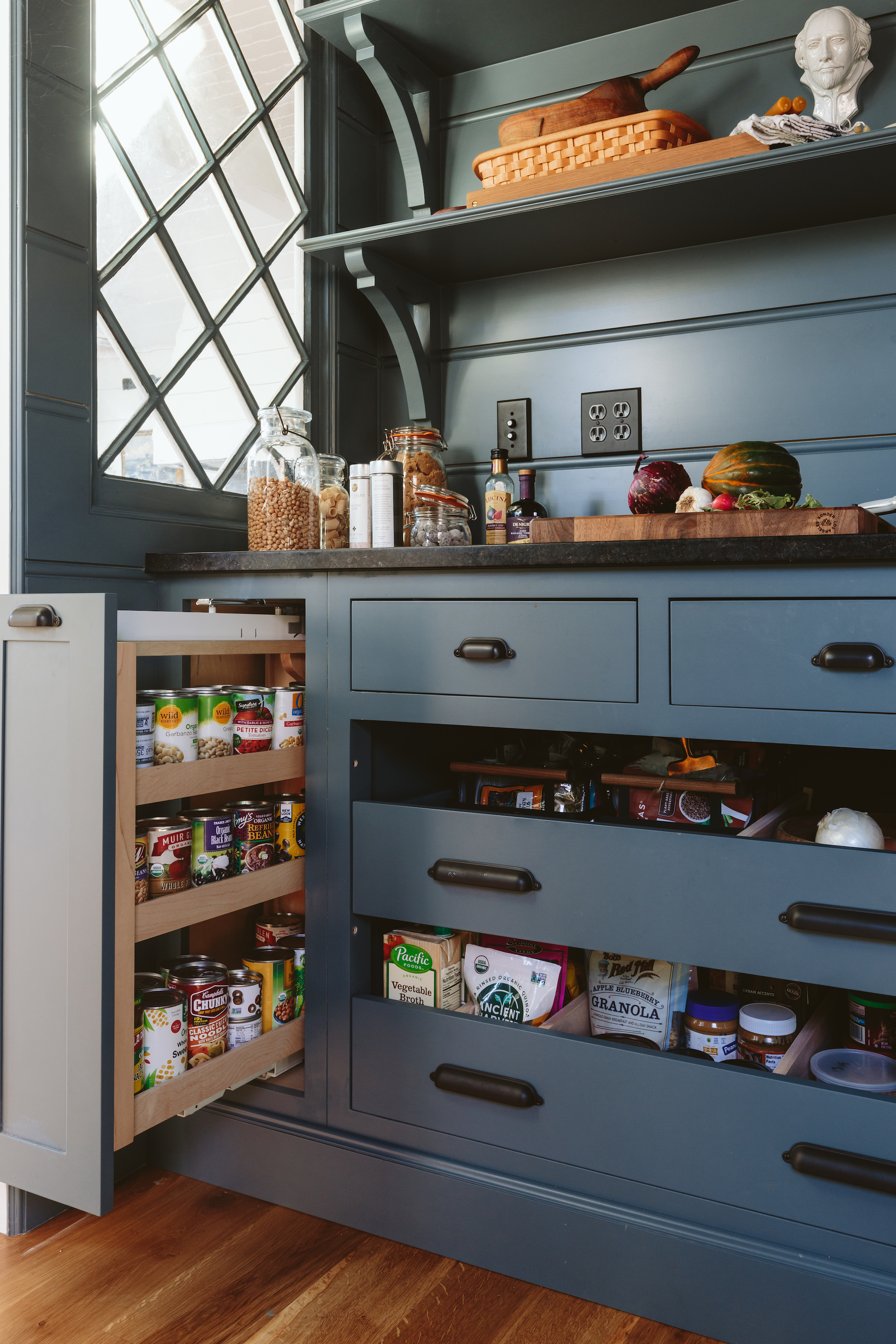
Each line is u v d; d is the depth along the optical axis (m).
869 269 1.58
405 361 1.87
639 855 1.15
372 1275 1.23
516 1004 1.34
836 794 1.57
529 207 1.54
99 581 1.42
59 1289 1.19
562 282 1.82
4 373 1.28
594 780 1.39
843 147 1.34
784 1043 1.21
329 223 1.90
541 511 1.76
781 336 1.64
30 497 1.30
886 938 1.00
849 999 1.26
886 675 1.02
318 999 1.38
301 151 1.86
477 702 1.25
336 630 1.37
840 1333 1.03
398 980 1.38
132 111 1.49
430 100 1.90
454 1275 1.23
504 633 1.23
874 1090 1.08
